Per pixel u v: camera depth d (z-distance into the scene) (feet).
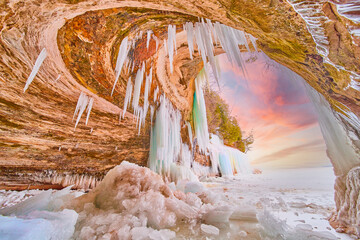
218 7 5.17
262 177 36.17
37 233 3.71
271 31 5.27
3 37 7.04
